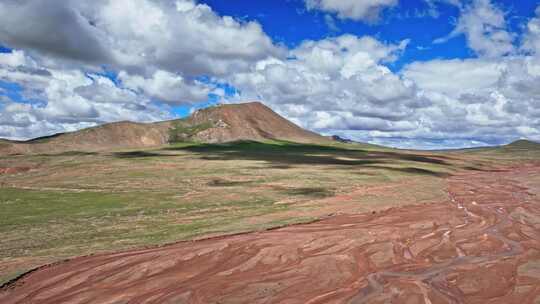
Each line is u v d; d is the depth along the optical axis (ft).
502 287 61.46
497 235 95.91
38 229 112.47
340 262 74.18
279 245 86.12
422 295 58.54
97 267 74.02
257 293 60.54
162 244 89.81
